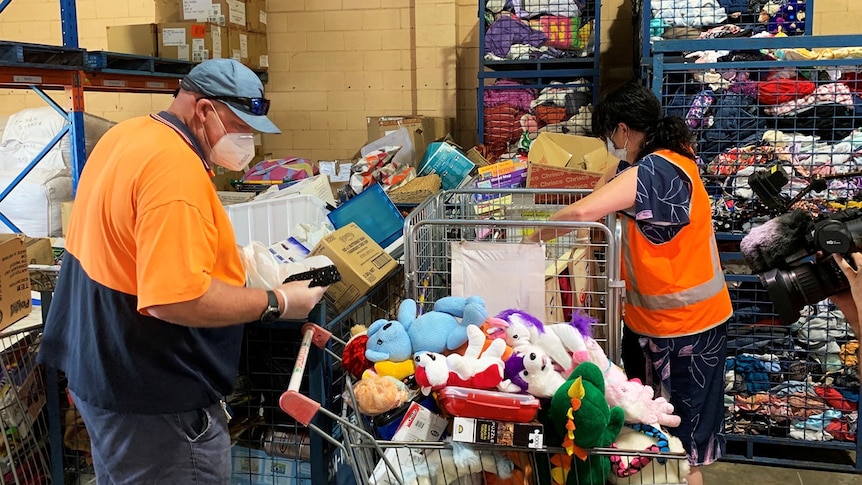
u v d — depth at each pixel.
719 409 2.57
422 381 1.88
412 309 2.15
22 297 2.62
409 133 4.56
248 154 1.88
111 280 1.70
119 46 4.84
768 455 3.46
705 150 3.21
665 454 1.78
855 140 3.05
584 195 3.09
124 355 1.73
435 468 1.87
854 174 2.20
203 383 1.81
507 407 1.75
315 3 5.84
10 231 4.08
